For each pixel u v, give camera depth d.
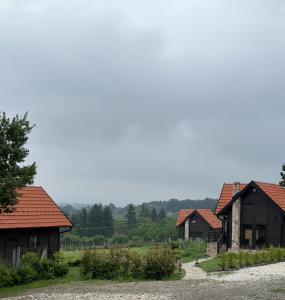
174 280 25.80
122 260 27.67
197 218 69.12
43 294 21.31
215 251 43.31
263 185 42.78
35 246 33.00
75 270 31.20
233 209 43.34
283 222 41.03
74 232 100.25
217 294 20.03
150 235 89.62
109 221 107.06
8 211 23.58
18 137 23.28
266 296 19.44
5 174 22.56
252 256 32.41
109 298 19.64
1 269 24.81
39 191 36.44
